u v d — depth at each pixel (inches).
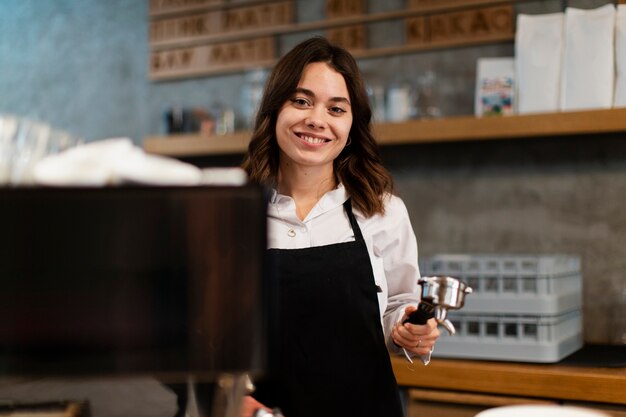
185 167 41.5
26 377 39.7
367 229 84.9
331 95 80.0
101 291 39.8
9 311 39.4
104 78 166.6
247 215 40.4
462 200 134.9
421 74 136.9
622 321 123.6
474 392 108.3
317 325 79.7
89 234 39.7
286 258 80.5
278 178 87.1
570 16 120.7
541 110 120.9
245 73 152.4
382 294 85.2
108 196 39.8
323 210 84.3
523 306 108.8
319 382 78.7
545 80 121.1
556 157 128.1
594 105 116.9
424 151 137.7
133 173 40.4
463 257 119.6
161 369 40.2
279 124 81.8
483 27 131.2
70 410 48.3
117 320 39.9
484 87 127.1
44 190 39.5
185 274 40.1
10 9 175.6
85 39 168.7
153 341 40.1
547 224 128.7
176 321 40.2
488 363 109.7
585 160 126.2
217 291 40.3
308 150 80.6
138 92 163.3
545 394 103.3
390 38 139.6
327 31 143.9
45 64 172.6
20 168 43.6
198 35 155.8
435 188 136.9
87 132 168.2
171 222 40.0
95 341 39.8
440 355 114.4
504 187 131.7
